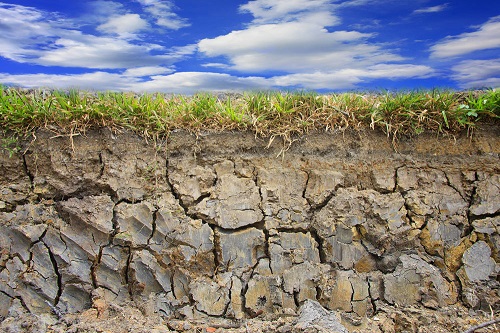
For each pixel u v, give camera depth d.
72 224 3.72
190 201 3.83
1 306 3.53
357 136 4.02
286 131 3.97
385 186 3.93
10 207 3.77
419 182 3.96
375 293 3.70
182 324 3.43
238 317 3.60
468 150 4.05
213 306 3.62
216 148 3.97
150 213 3.77
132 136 3.94
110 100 4.05
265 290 3.67
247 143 3.99
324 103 4.08
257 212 3.82
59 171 3.82
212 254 3.74
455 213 3.90
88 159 3.86
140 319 3.49
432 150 4.05
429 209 3.87
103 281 3.66
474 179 3.96
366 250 3.82
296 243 3.79
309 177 3.93
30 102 3.96
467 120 4.02
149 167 3.89
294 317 3.52
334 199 3.86
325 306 3.66
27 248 3.66
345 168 3.96
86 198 3.80
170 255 3.70
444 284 3.73
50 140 3.84
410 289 3.70
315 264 3.75
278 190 3.87
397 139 4.03
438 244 3.83
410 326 3.51
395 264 3.79
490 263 3.78
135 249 3.71
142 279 3.66
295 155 3.98
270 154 3.98
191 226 3.76
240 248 3.77
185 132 3.98
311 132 4.02
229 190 3.86
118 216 3.75
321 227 3.81
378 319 3.56
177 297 3.66
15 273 3.59
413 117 4.01
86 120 3.89
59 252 3.66
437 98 4.04
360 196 3.87
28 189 3.82
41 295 3.57
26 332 3.30
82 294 3.63
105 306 3.57
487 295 3.66
